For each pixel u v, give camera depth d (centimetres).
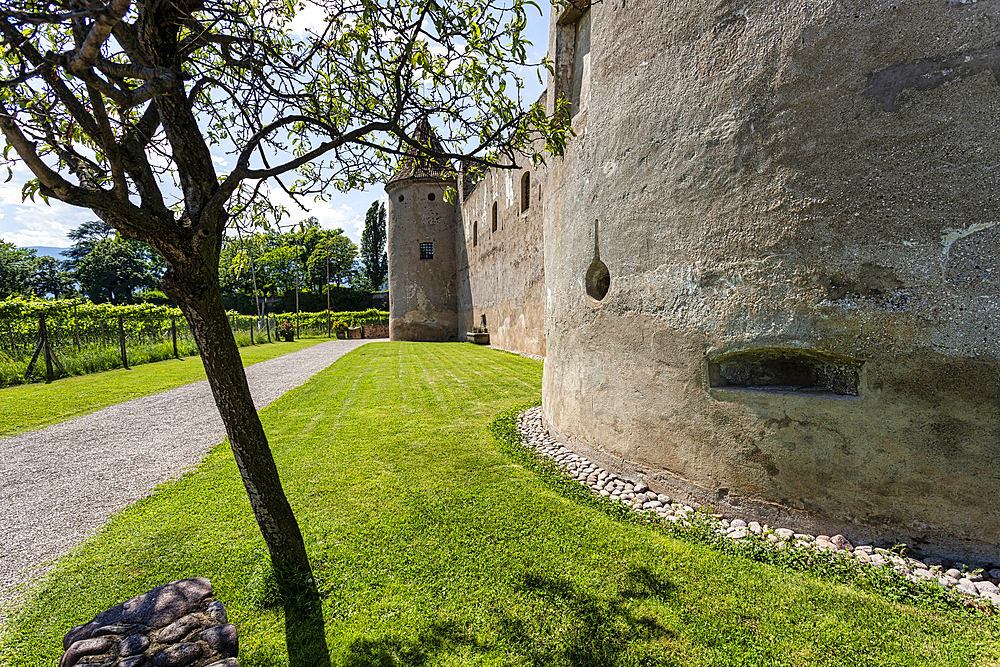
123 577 308
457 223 2912
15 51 222
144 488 467
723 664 224
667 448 400
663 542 335
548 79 605
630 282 427
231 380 255
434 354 1847
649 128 401
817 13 305
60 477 499
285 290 5156
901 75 281
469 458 534
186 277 232
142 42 215
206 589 248
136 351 1620
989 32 260
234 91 302
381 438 623
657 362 405
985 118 263
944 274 276
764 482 343
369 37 296
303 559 287
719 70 350
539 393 933
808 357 341
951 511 284
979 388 271
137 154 219
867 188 293
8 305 1171
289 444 603
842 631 243
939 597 260
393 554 326
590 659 229
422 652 235
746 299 339
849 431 309
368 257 5919
